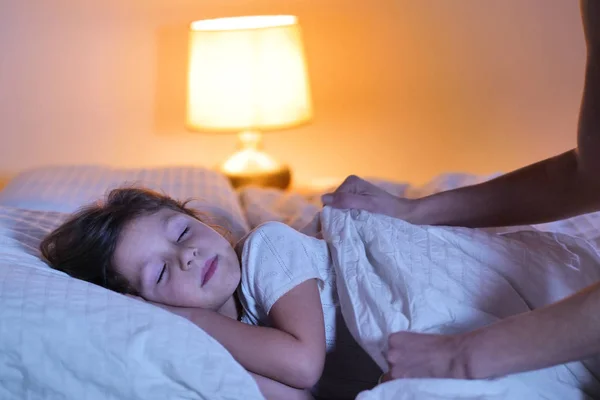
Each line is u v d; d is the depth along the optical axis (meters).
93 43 2.37
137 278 1.09
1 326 0.91
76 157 2.45
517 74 2.47
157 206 1.17
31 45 2.34
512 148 2.53
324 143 2.57
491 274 1.05
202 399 0.92
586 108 1.01
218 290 1.07
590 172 1.05
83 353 0.91
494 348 0.83
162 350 0.92
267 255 1.08
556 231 1.33
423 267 1.05
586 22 0.95
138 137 2.47
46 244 1.16
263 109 2.16
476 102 2.51
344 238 1.11
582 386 0.94
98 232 1.11
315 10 2.46
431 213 1.21
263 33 2.12
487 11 2.43
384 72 2.50
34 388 0.92
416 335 0.88
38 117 2.39
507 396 0.85
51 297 0.95
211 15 2.41
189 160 2.52
